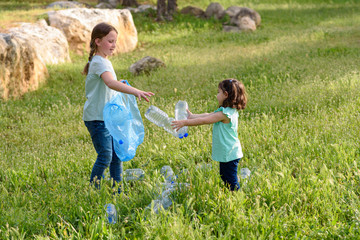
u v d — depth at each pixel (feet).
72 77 36.52
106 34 14.03
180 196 13.57
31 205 13.39
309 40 50.52
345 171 15.12
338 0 94.73
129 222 12.69
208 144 18.95
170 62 42.39
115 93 14.52
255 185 13.94
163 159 17.76
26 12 52.06
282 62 37.35
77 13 49.06
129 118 14.12
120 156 14.15
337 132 18.60
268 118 22.61
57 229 12.44
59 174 16.71
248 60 39.78
